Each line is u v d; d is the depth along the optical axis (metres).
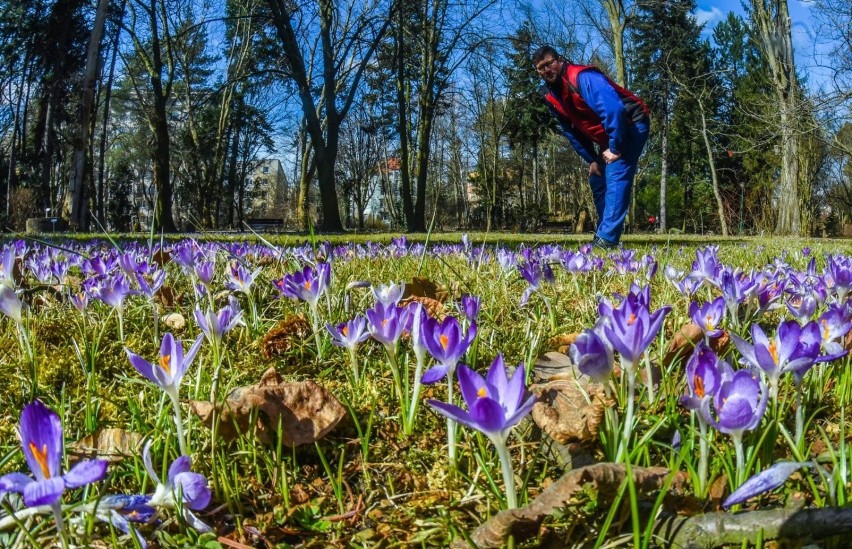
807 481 1.22
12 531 1.04
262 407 1.49
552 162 58.19
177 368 1.30
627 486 1.01
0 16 30.62
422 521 1.20
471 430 1.59
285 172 71.00
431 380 1.30
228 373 2.02
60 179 38.22
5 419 1.70
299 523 1.25
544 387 1.67
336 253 5.56
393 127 49.66
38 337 2.45
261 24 29.23
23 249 4.41
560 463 1.38
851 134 19.91
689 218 48.59
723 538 0.95
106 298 2.29
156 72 24.03
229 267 3.31
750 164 30.70
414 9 26.20
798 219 24.16
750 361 1.33
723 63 43.31
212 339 1.83
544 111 39.72
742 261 6.05
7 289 1.91
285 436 1.47
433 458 1.49
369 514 1.27
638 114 7.21
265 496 1.33
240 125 41.19
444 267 4.49
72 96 27.34
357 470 1.46
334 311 2.69
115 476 1.32
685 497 1.08
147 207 54.06
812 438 1.51
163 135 23.86
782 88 22.11
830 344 1.59
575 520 1.10
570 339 2.31
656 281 3.69
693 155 47.56
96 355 2.17
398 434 1.62
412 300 2.78
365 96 43.97
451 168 58.25
